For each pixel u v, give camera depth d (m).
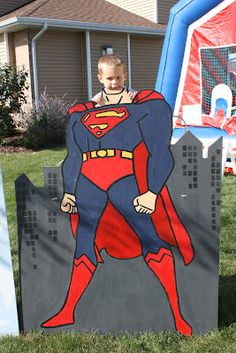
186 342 2.87
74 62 14.48
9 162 9.06
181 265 2.88
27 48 13.38
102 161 2.79
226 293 3.52
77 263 2.90
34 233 2.85
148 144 2.76
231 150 7.52
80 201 2.83
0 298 2.91
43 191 2.81
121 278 2.91
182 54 7.98
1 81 11.33
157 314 2.95
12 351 2.80
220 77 7.62
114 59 3.22
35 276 2.91
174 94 8.19
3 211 2.79
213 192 2.79
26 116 11.52
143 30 15.38
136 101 2.77
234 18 7.31
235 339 2.88
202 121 7.93
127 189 2.80
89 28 13.99
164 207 2.81
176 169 2.77
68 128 2.79
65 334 2.96
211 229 2.83
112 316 2.96
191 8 7.66
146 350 2.81
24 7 14.86
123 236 2.86
